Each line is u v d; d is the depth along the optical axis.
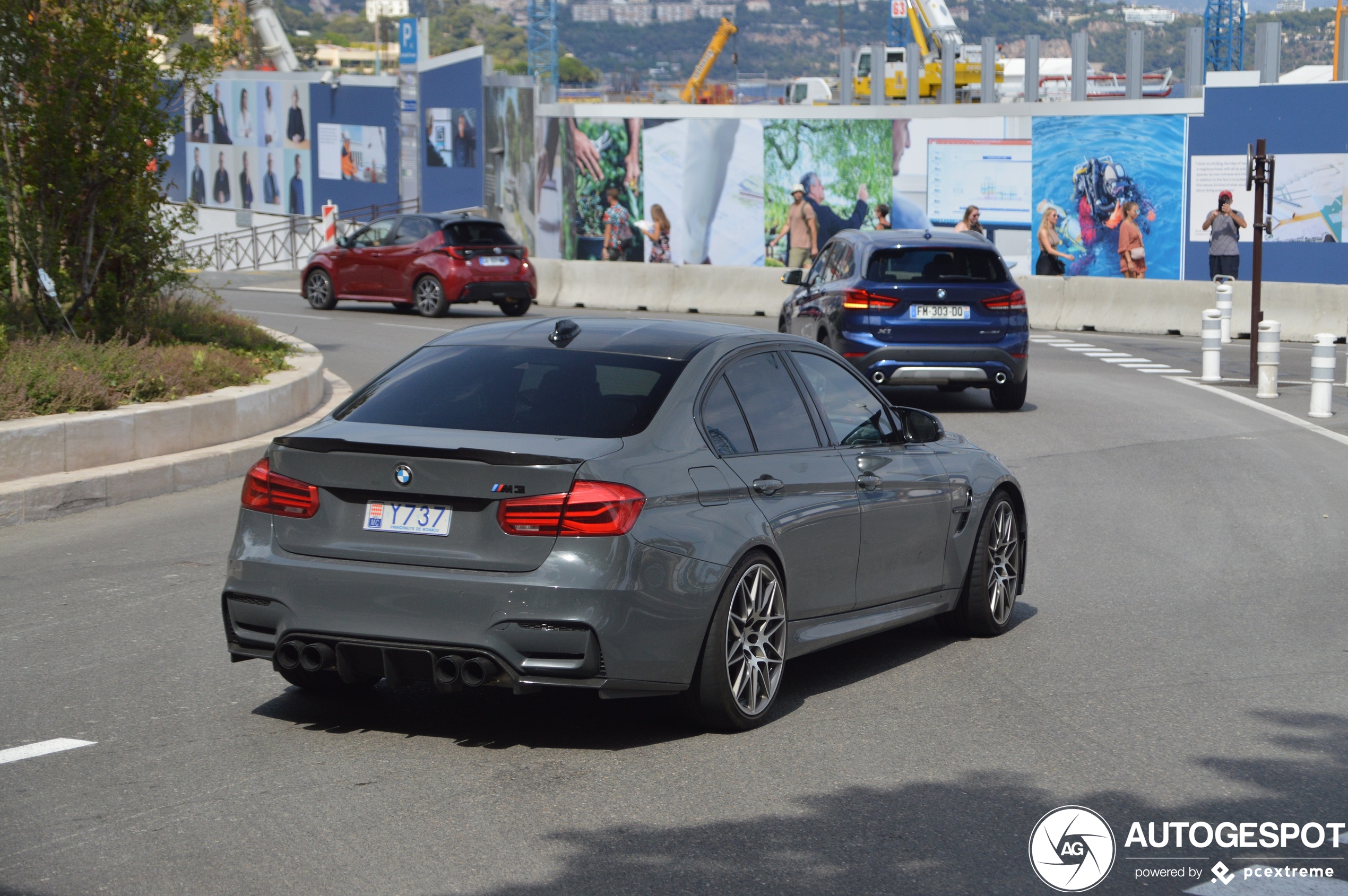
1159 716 5.91
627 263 32.81
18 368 11.12
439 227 26.44
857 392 6.75
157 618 7.34
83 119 13.69
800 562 5.94
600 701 6.08
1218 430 14.90
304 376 14.12
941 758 5.36
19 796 4.81
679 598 5.25
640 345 5.97
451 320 25.81
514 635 5.03
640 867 4.26
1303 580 8.56
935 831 4.60
